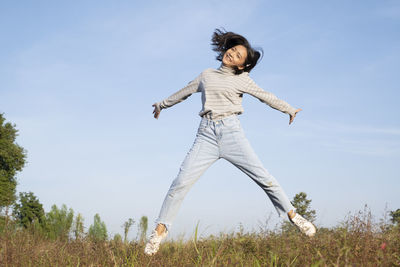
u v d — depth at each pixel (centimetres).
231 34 478
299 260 352
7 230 513
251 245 436
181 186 463
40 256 436
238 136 461
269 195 465
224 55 477
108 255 436
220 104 469
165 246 498
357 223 402
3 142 3250
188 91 495
